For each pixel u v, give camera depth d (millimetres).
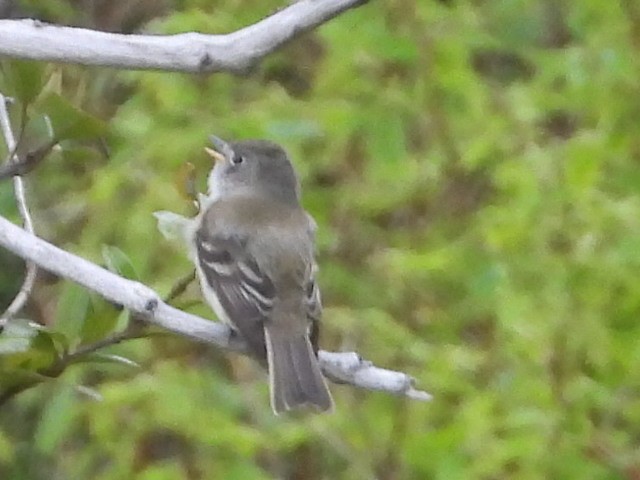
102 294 6062
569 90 10891
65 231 11633
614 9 11000
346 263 11188
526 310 10109
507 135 10797
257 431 10492
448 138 11070
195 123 11242
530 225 10219
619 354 10219
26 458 11688
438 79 11039
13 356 5953
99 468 11688
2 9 7590
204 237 8242
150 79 11414
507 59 12312
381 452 10617
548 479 9992
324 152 11312
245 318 7773
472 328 10797
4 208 11359
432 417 10633
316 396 7320
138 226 10844
